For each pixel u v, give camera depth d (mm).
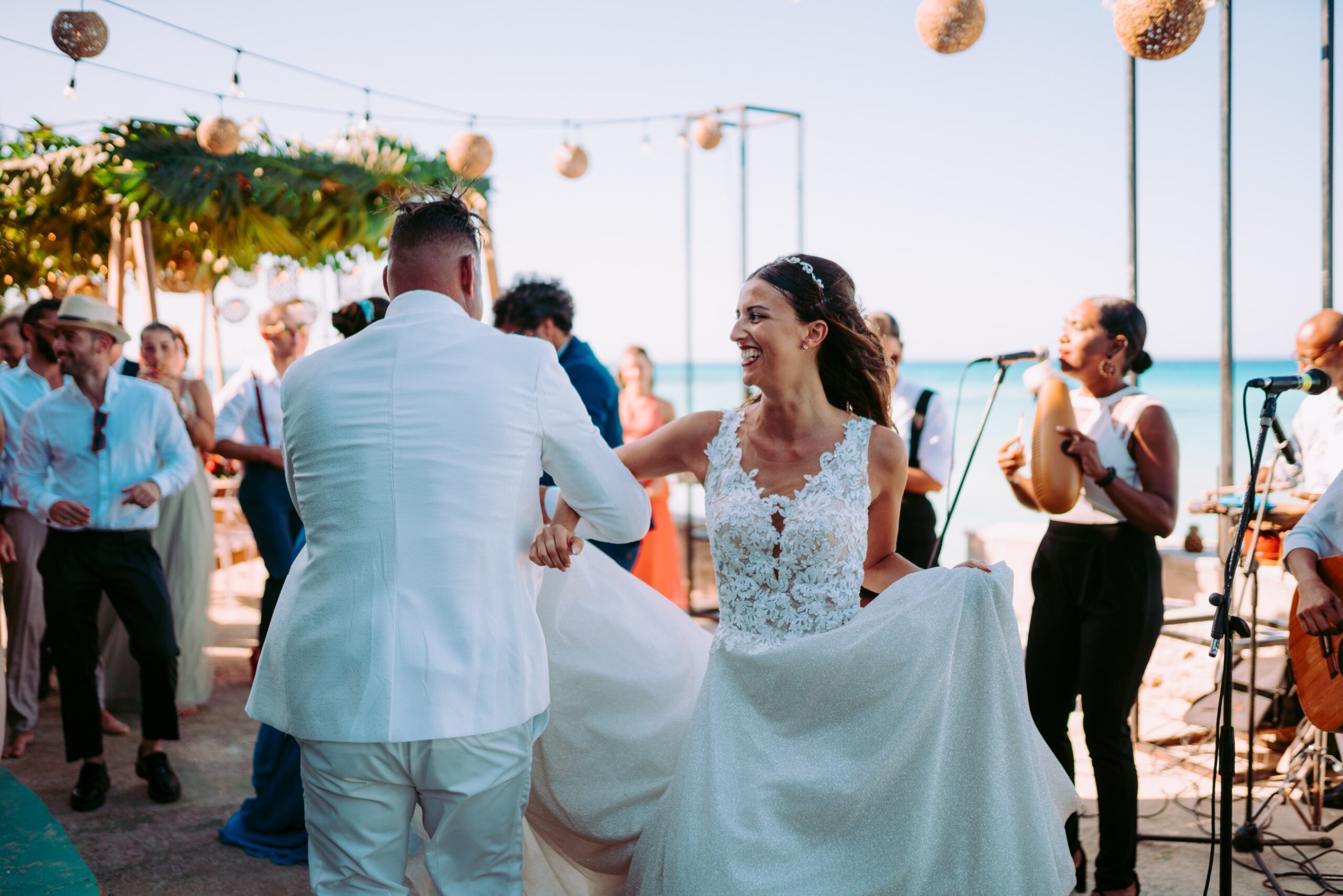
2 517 4738
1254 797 4043
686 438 2631
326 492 2070
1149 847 3605
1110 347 3262
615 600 2670
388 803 2092
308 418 2102
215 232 6555
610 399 3730
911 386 4516
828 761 2205
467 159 4887
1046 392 3203
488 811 2107
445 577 2023
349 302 3629
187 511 5234
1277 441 3289
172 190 5578
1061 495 3061
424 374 2080
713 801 2223
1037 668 3299
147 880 3449
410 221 2238
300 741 2102
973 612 2164
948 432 4469
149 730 4125
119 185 5824
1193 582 5734
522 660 2102
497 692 2043
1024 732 2166
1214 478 21125
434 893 2170
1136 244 4539
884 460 2477
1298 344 4094
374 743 1986
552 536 2207
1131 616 3096
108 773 4238
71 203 6219
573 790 2596
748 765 2266
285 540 4914
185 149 5754
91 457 4027
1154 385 54469
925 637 2154
